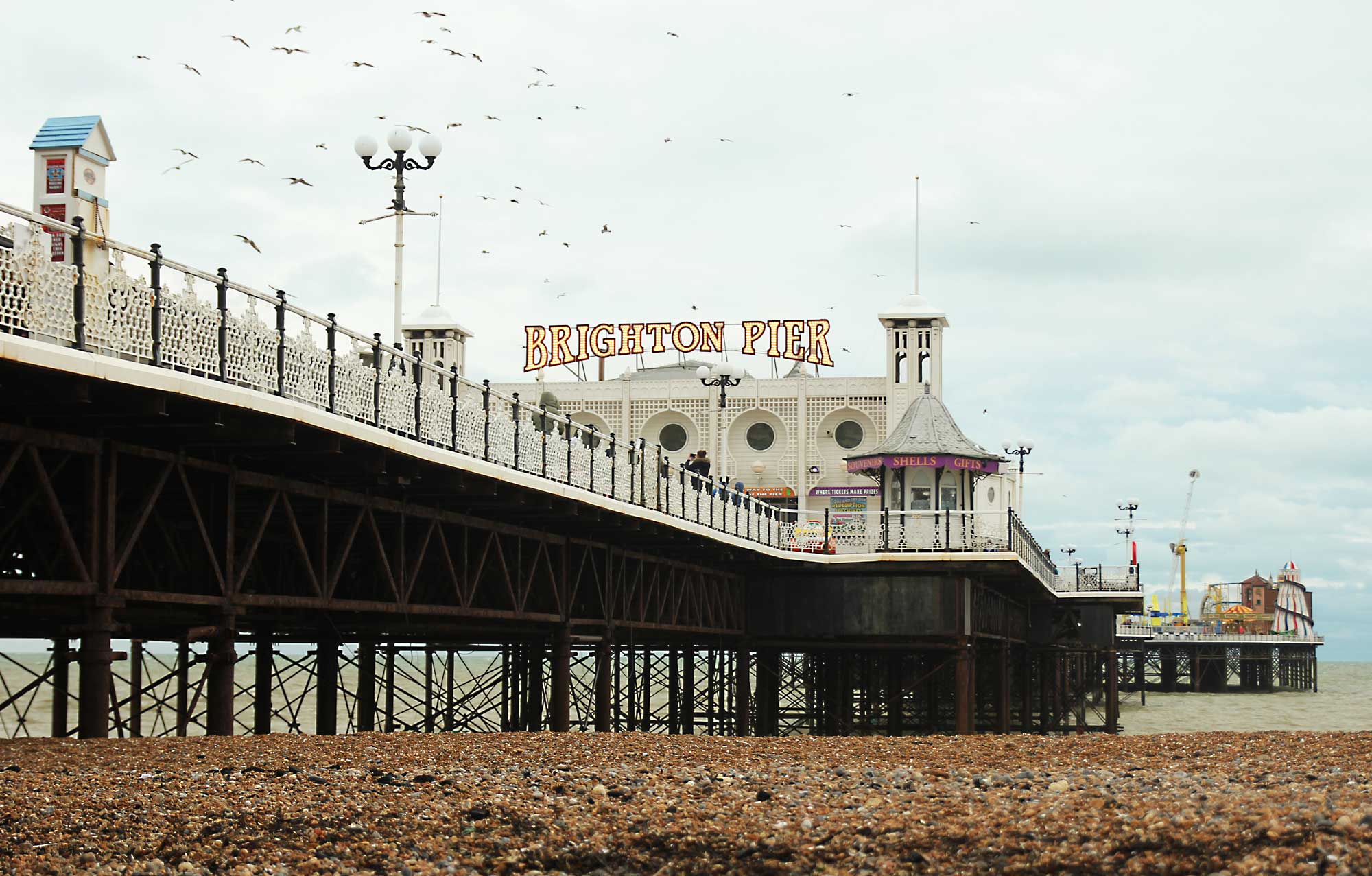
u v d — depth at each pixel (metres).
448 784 17.61
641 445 36.44
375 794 16.88
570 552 36.75
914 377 66.25
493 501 29.52
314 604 23.91
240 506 26.75
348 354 23.14
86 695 19.92
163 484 21.23
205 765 19.12
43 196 23.73
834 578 49.53
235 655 22.41
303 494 24.09
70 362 16.58
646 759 21.91
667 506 37.97
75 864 14.01
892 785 17.73
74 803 16.02
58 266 16.86
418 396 25.36
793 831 14.69
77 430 19.70
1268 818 13.55
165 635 25.94
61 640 24.28
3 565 23.75
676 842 14.53
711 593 46.66
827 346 68.25
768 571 49.72
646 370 76.75
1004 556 47.88
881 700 62.56
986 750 24.20
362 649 37.06
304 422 20.97
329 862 14.12
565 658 34.81
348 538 25.12
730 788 17.41
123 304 17.97
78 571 19.23
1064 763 21.61
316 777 18.03
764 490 67.12
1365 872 11.79
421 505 28.67
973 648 49.34
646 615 41.44
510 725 45.50
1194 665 156.50
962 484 51.97
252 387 20.50
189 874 13.77
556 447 31.30
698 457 45.94
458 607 28.67
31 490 21.89
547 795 16.94
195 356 19.28
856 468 52.72
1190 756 22.39
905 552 48.78
